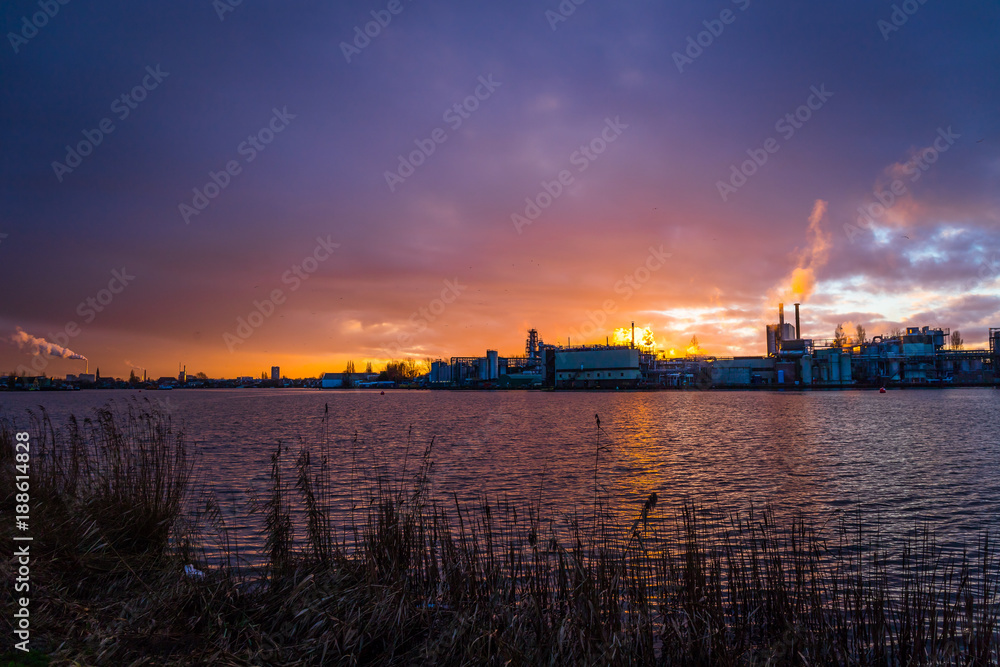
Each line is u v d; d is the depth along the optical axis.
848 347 194.12
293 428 50.16
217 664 6.02
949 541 14.04
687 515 9.93
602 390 191.88
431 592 8.22
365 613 7.20
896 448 35.00
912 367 186.00
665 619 7.33
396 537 9.21
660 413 75.25
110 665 5.72
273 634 6.86
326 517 9.74
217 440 37.47
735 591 8.31
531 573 8.69
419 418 68.25
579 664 6.37
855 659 7.00
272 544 9.16
